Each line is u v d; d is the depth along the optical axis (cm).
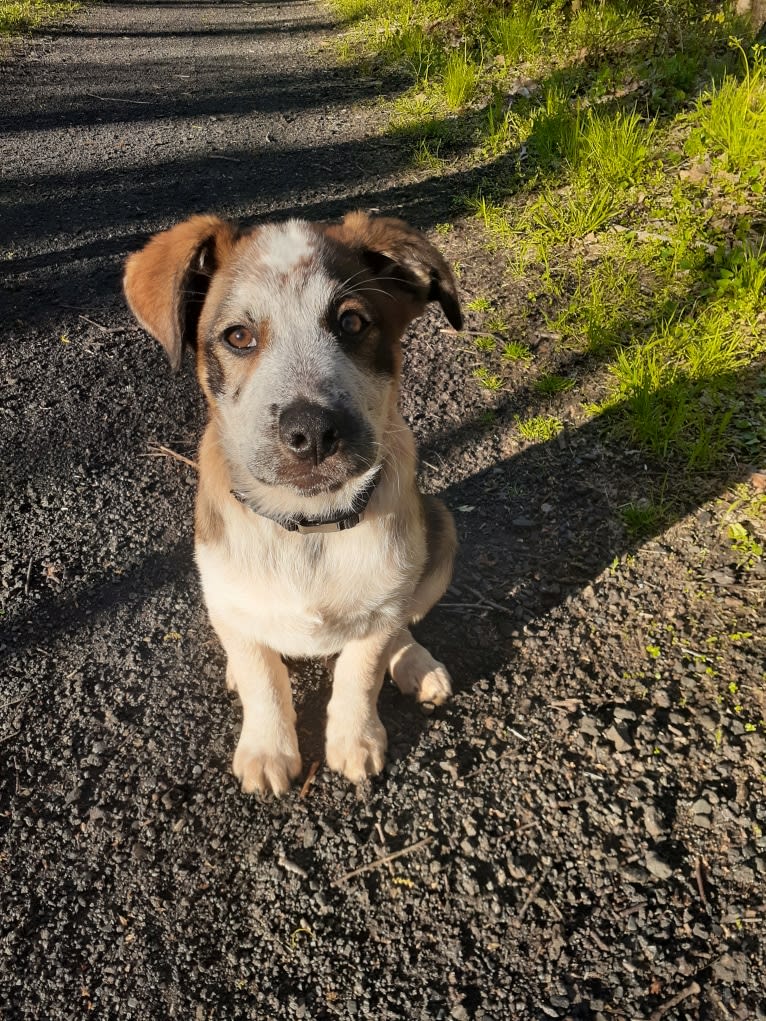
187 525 76
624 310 97
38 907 48
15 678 62
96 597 69
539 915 48
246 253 51
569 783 54
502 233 117
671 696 59
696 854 50
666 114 134
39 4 307
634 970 45
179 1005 44
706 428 79
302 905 49
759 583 65
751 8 156
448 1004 44
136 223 129
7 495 79
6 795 54
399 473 54
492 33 189
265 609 52
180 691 61
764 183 109
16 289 112
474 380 92
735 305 92
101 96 201
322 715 62
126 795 54
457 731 58
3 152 161
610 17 169
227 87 208
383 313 53
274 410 46
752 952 45
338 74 212
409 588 55
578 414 86
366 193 137
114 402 92
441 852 51
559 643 64
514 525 75
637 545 71
